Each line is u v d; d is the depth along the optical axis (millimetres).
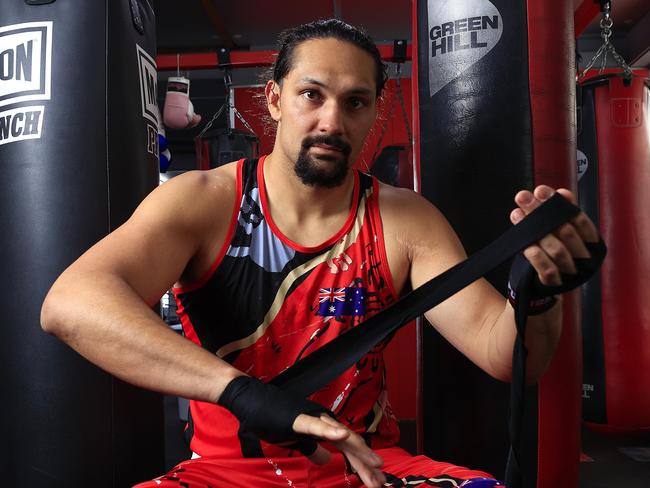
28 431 1447
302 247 1185
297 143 1136
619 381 2965
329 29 1159
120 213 1533
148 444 1597
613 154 3014
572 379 1575
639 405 2945
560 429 1551
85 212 1489
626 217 2986
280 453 1109
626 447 2844
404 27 7418
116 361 900
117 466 1480
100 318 904
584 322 3090
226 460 1116
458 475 1040
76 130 1502
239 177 1223
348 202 1236
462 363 1554
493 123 1584
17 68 1516
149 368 885
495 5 1596
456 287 906
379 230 1227
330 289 1182
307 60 1126
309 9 6824
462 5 1615
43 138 1497
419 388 1638
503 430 1533
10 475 1464
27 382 1455
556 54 1604
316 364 934
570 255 849
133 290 973
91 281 950
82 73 1516
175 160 8188
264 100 1597
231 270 1177
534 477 1546
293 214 1200
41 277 1470
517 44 1587
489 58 1591
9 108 1517
